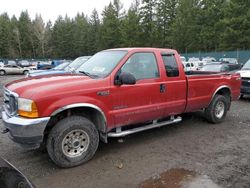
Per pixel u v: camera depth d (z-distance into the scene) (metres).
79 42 80.56
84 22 85.12
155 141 5.78
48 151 4.39
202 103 6.59
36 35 84.75
